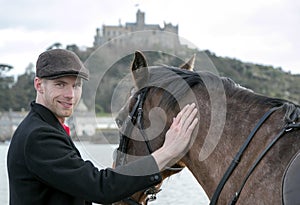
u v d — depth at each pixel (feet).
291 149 9.70
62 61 10.22
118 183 9.89
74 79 10.40
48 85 10.27
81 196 9.85
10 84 151.53
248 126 10.48
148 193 12.17
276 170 9.68
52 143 9.87
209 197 10.99
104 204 10.75
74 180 9.77
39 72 10.28
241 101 10.84
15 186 10.03
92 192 9.78
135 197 12.30
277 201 9.46
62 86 10.33
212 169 10.78
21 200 9.96
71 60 10.30
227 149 10.59
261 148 10.12
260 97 10.75
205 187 11.05
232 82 11.38
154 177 10.11
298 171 9.23
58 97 10.28
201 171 11.03
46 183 9.90
